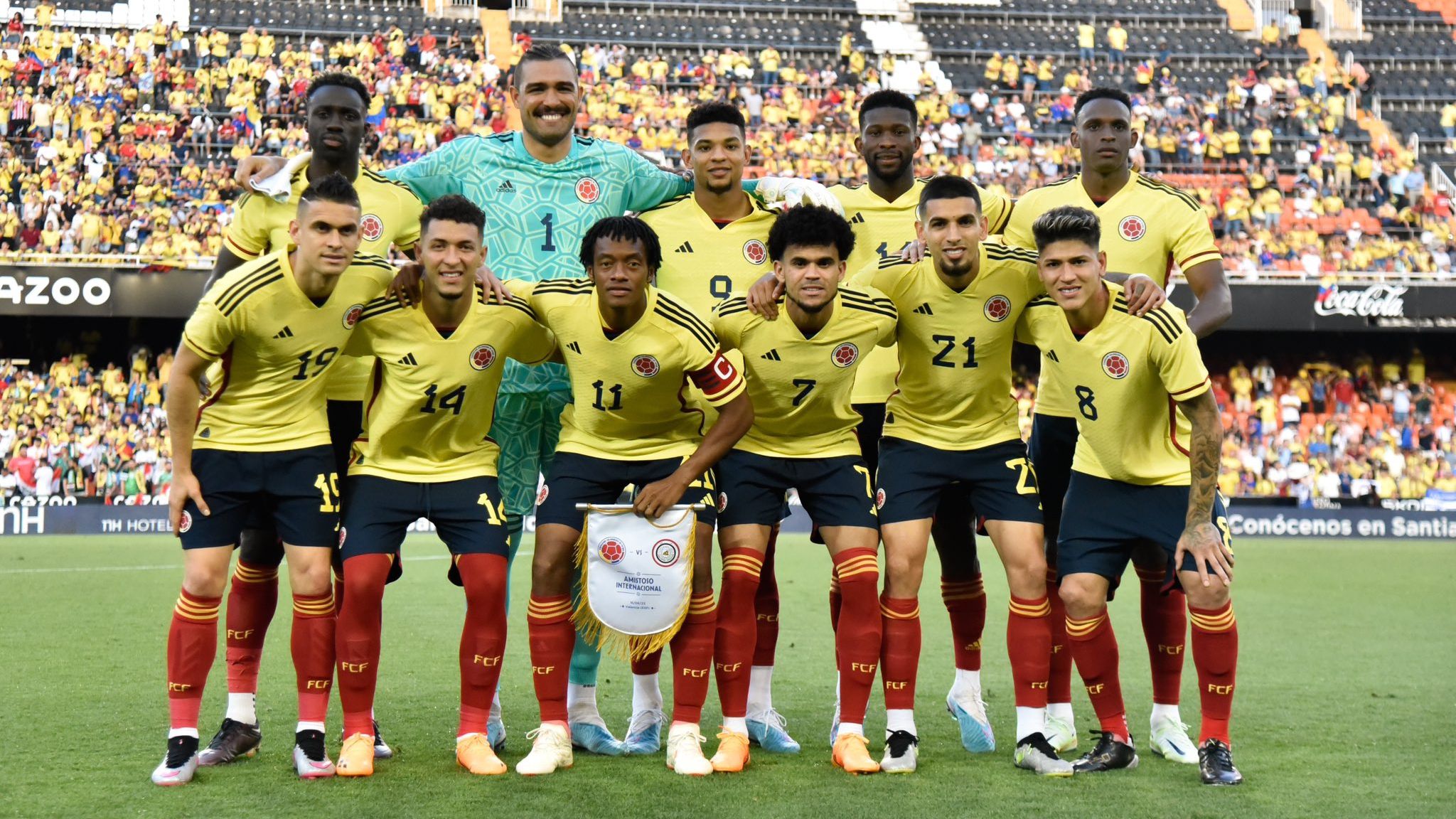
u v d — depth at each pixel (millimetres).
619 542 4879
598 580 4891
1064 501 5258
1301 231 24688
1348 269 24125
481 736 4906
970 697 5500
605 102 26234
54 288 19688
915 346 5164
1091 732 5512
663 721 5719
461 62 26469
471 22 28141
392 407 4863
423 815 4129
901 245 5992
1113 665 5016
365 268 4848
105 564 14109
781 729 5418
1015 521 5051
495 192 5863
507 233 5852
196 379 4715
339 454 5539
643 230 4727
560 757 4867
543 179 5891
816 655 7941
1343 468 22922
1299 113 27297
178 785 4547
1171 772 4879
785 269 4797
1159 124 26750
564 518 4965
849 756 4867
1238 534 21250
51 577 12570
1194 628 4789
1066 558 5043
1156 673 5309
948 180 4945
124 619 9438
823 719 6035
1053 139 26859
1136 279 4836
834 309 4918
